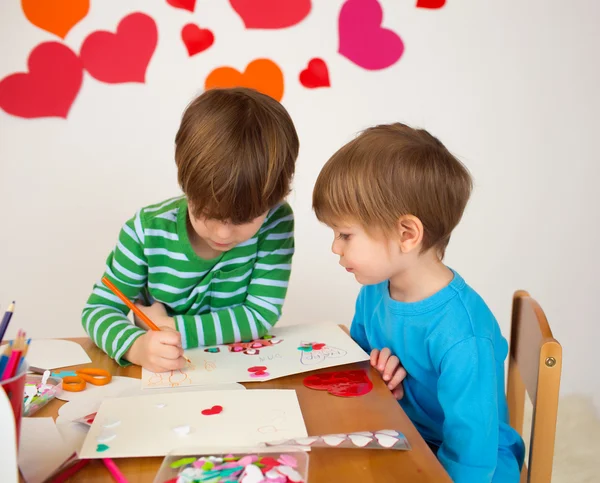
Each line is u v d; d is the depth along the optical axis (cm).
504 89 204
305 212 203
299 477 57
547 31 203
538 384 91
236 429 69
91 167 192
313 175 201
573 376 221
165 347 89
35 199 192
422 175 89
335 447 66
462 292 93
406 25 197
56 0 183
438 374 93
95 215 195
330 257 207
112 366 93
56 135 189
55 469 60
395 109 201
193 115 95
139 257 108
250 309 108
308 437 67
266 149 92
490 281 213
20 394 55
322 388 84
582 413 208
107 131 191
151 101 191
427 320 92
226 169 89
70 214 194
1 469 52
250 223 96
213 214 92
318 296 209
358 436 68
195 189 91
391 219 89
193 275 110
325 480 60
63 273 198
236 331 103
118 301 109
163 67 190
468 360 87
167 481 57
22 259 195
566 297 216
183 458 61
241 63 193
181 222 108
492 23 200
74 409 77
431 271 95
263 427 70
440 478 60
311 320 210
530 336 100
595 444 190
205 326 102
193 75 192
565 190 211
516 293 114
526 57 203
